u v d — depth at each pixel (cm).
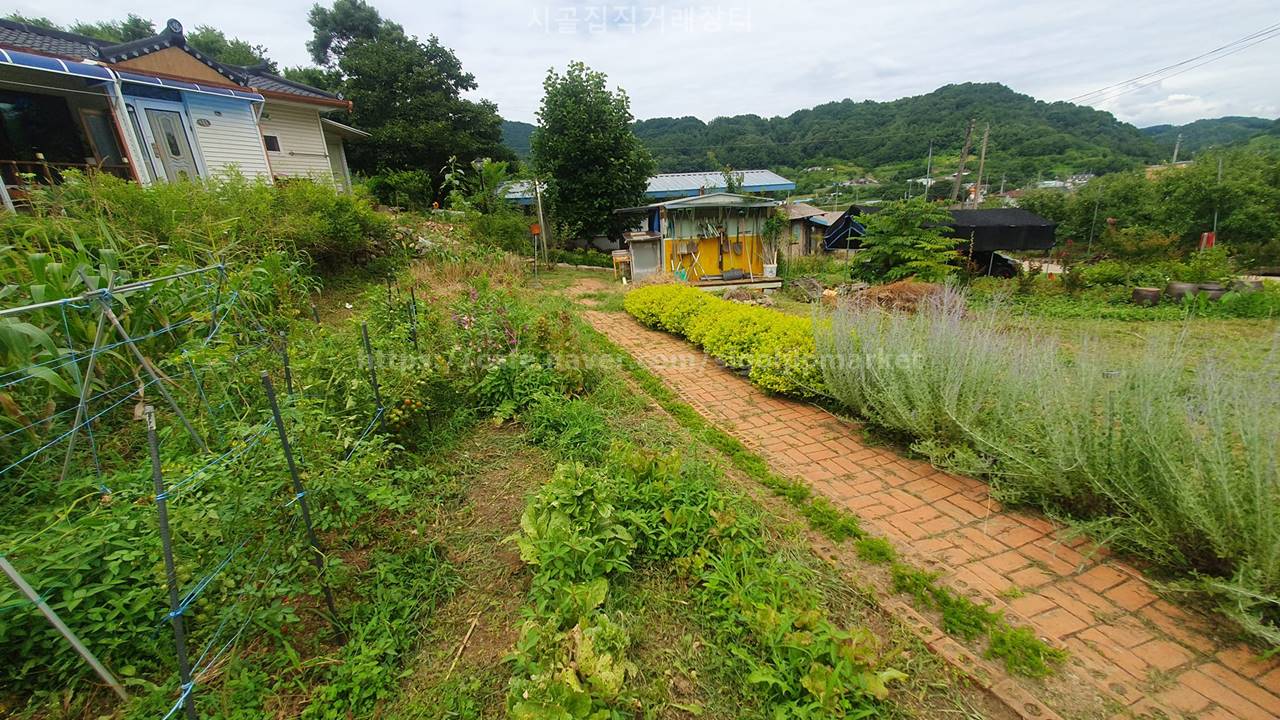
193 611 193
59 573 179
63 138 971
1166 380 261
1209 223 1952
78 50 988
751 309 645
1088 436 273
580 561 235
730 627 211
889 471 350
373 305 531
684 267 1274
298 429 233
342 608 217
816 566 255
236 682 178
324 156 1459
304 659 198
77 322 300
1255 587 209
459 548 265
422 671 197
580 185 1741
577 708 168
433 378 398
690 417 438
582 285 1248
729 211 1284
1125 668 198
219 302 372
